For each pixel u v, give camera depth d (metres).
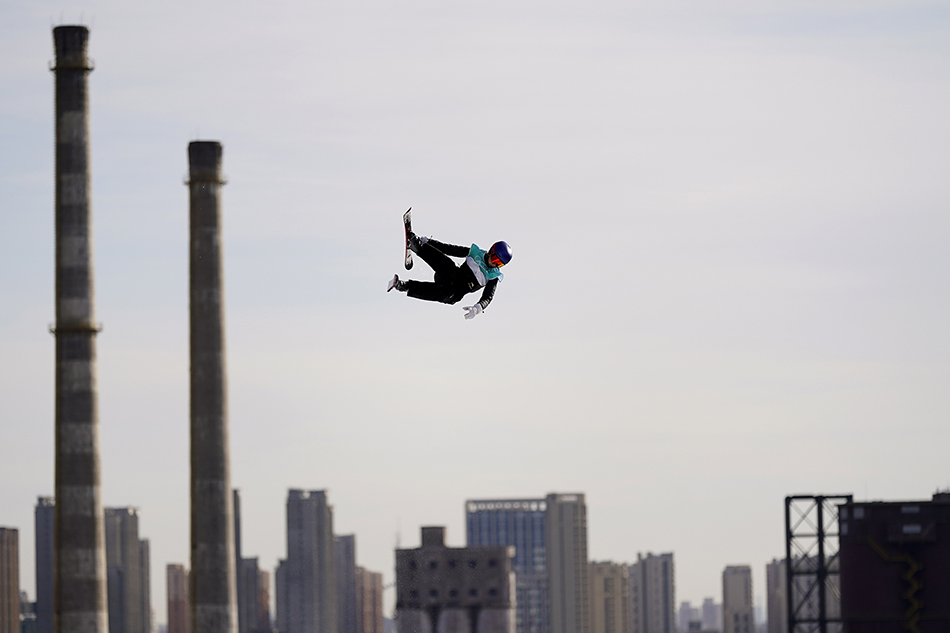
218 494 147.12
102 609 135.75
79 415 135.88
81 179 137.38
